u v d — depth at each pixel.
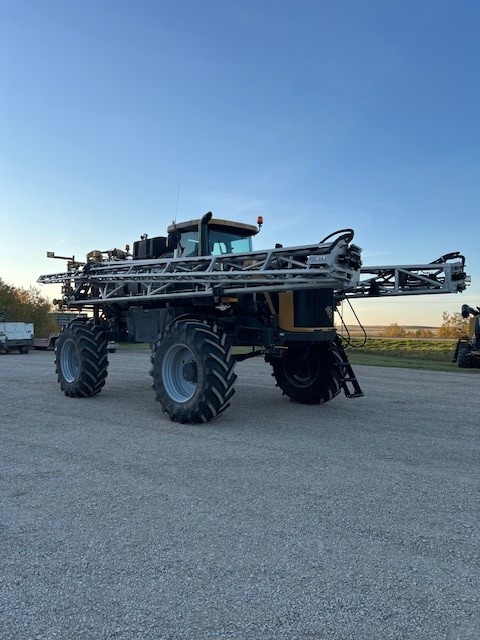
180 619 2.29
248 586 2.56
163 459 4.82
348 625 2.24
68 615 2.33
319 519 3.39
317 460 4.80
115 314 9.14
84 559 2.85
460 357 16.39
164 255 8.41
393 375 13.41
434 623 2.25
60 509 3.58
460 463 4.76
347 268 5.57
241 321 7.22
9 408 7.67
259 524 3.31
